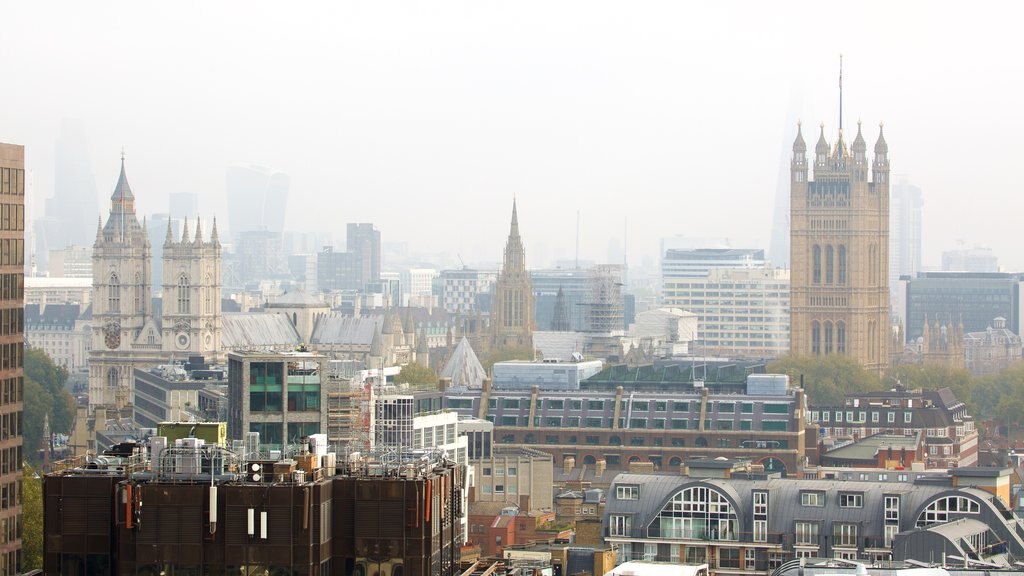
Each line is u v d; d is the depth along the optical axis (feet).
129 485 534.78
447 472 578.25
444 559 571.28
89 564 543.39
